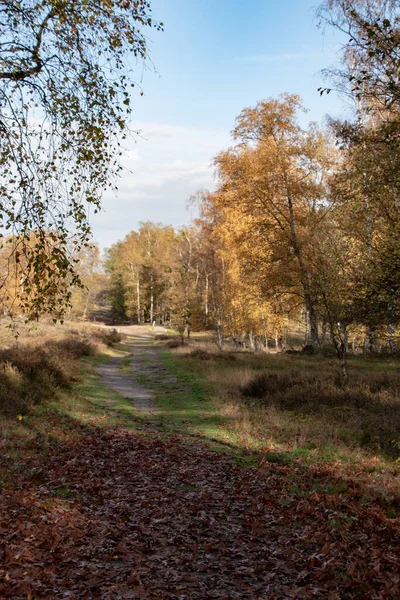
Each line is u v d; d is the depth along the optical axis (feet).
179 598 12.45
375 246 38.32
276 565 14.71
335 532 17.40
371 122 40.29
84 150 20.03
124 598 12.21
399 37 20.53
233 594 12.80
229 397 49.90
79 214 19.52
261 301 91.09
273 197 83.51
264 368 68.33
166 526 18.08
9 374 41.65
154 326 222.07
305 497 21.68
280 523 18.63
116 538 16.67
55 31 19.34
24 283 17.20
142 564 14.52
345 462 27.55
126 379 69.87
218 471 26.21
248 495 22.22
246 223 84.43
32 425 32.30
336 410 38.99
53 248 17.35
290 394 44.98
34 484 21.72
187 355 91.25
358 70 24.61
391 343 64.49
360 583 13.20
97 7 19.69
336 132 40.27
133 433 35.60
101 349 109.29
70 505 19.54
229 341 142.82
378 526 18.22
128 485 23.16
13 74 18.38
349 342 117.60
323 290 48.83
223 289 102.58
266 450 30.09
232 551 15.84
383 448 29.89
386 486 23.00
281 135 80.48
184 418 42.09
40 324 121.70
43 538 15.53
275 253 81.87
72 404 43.21
